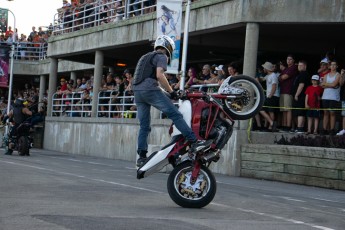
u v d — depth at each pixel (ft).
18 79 154.71
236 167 59.47
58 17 109.19
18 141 75.51
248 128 60.13
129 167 64.49
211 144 30.58
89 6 100.37
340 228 26.99
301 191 46.65
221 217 28.19
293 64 61.26
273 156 55.67
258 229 25.25
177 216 27.84
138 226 24.52
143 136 31.73
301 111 60.08
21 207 28.63
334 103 56.95
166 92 31.81
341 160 49.47
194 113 30.86
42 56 136.46
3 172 45.52
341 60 75.20
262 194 41.37
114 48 90.22
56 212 27.40
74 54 101.04
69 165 61.31
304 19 60.44
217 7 66.90
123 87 85.20
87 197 33.19
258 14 61.98
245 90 31.53
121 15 87.15
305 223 27.78
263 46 73.97
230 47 77.15
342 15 59.21
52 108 106.22
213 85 63.36
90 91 95.86
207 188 30.83
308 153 52.24
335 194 45.85
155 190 38.34
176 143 30.99
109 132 85.35
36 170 49.37
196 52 87.86
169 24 59.67
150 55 31.37
